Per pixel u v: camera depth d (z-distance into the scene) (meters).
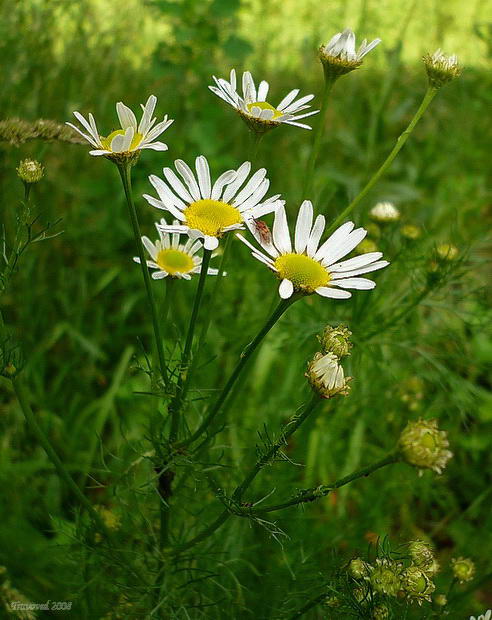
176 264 0.23
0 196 0.39
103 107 0.44
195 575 0.27
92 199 0.47
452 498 0.37
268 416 0.36
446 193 0.54
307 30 0.64
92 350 0.40
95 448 0.35
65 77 0.43
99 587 0.28
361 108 0.59
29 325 0.40
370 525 0.34
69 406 0.40
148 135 0.19
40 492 0.35
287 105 0.23
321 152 0.56
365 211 0.36
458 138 0.59
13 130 0.23
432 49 0.64
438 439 0.18
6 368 0.20
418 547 0.22
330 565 0.25
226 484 0.30
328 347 0.20
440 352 0.34
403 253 0.32
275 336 0.37
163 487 0.23
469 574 0.25
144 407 0.37
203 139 0.47
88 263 0.44
